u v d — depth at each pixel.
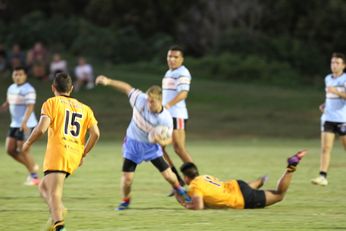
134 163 30.39
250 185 31.52
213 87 116.62
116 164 51.53
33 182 40.34
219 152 62.78
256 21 140.00
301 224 26.28
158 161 30.16
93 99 105.12
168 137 29.44
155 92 29.36
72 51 132.12
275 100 109.12
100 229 25.55
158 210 30.17
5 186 39.50
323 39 140.88
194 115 97.69
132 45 134.75
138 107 29.84
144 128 29.80
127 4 141.38
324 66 138.00
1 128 87.62
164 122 29.64
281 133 87.19
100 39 133.12
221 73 129.38
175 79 35.53
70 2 147.00
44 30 135.00
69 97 24.84
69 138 24.17
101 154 60.56
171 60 35.53
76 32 135.88
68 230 25.38
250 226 25.92
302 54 137.12
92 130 24.84
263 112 100.50
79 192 36.44
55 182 23.75
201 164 51.28
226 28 139.62
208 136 84.56
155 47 135.38
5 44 132.50
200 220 27.33
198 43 140.50
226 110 101.31
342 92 37.81
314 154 60.12
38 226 26.38
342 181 40.41
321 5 142.75
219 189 30.22
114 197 34.56
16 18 146.62
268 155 59.19
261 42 137.50
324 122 38.66
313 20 140.50
